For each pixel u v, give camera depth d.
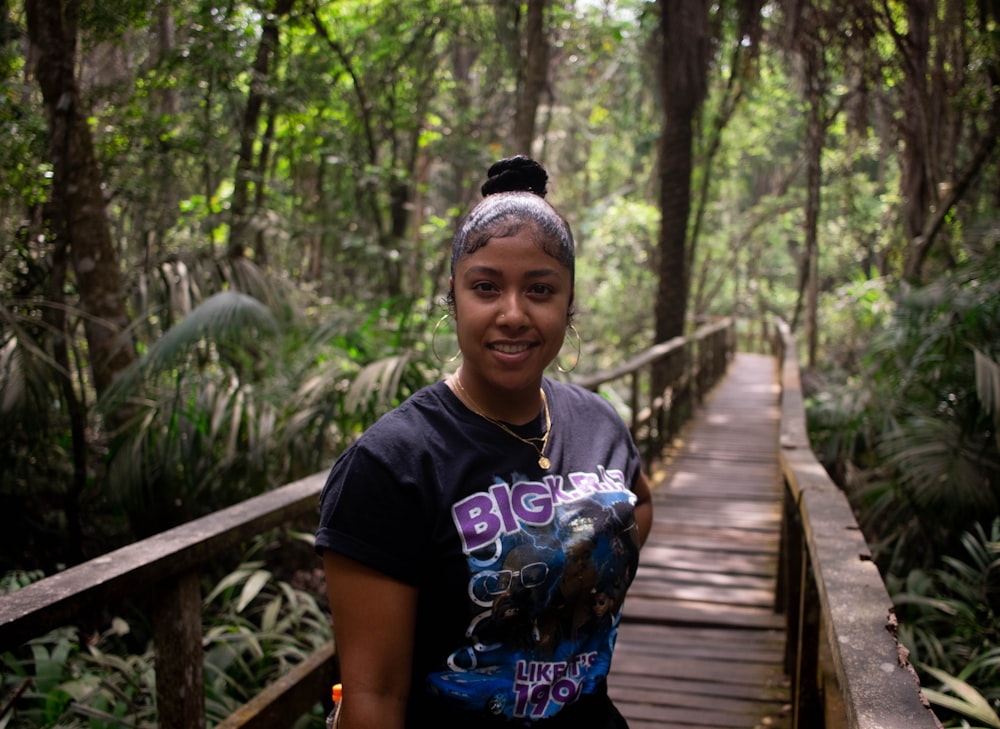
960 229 6.26
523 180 1.30
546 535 1.17
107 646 3.57
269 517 2.18
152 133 4.84
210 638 3.01
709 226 16.78
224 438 4.25
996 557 3.79
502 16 8.14
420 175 11.59
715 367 12.52
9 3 4.29
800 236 16.81
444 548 1.14
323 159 8.02
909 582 3.81
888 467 5.04
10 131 4.03
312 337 4.41
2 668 2.98
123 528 4.53
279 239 8.27
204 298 4.44
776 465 7.28
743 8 6.93
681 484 6.60
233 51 5.41
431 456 1.16
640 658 3.50
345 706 1.12
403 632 1.13
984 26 5.44
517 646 1.17
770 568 4.59
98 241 3.90
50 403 3.76
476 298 1.19
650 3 8.21
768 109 14.68
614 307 15.44
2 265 3.87
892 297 6.65
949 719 2.83
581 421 1.32
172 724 1.90
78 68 4.43
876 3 5.91
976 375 4.08
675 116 8.84
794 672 2.94
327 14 7.60
